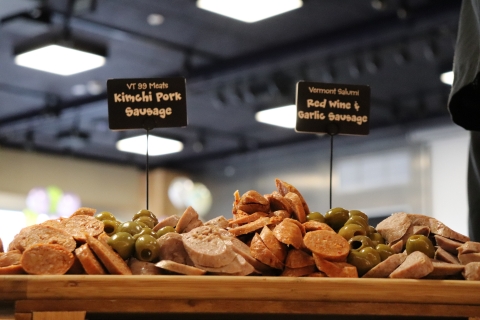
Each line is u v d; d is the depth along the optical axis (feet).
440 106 27.40
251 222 5.53
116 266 4.91
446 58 21.86
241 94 24.40
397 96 26.20
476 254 5.22
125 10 18.98
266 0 14.42
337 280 4.78
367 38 19.80
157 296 4.67
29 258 4.84
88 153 36.88
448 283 4.84
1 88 25.64
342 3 18.38
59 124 30.27
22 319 4.66
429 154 29.73
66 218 5.62
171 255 5.18
